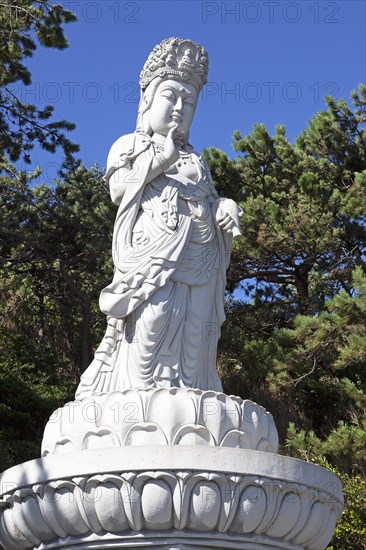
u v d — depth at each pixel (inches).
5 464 499.8
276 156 702.5
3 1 581.6
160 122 282.8
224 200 275.7
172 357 252.2
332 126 700.0
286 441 496.1
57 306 724.0
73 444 231.8
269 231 627.8
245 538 220.5
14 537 235.9
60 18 582.9
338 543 394.3
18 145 602.5
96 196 656.4
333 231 629.0
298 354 562.9
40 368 679.7
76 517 220.4
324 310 653.9
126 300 253.8
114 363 254.7
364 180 636.1
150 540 218.4
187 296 259.3
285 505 223.5
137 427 226.4
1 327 700.7
